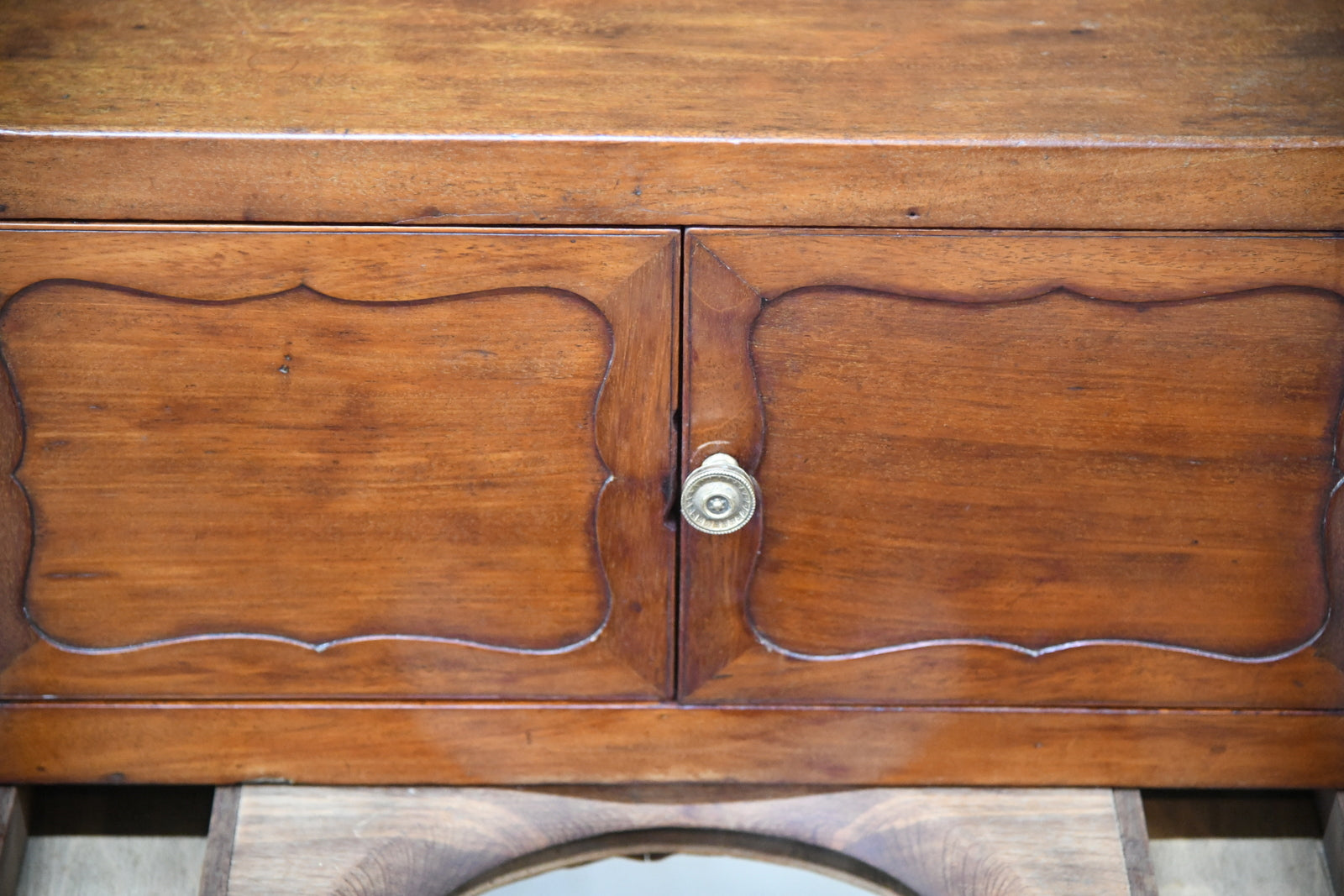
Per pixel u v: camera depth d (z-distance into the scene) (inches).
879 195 26.4
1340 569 30.4
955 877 32.5
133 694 31.7
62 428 28.7
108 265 26.9
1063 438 29.0
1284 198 26.3
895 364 28.2
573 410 28.8
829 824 33.3
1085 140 25.8
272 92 27.3
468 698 32.2
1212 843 35.1
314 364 28.2
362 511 29.8
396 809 33.2
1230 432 28.9
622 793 33.8
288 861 32.2
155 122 26.0
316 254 27.0
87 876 33.9
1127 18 30.6
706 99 27.5
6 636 30.7
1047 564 30.4
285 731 32.4
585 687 32.0
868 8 31.2
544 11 30.9
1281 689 31.8
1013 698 32.1
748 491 28.1
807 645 31.5
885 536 30.1
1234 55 29.1
